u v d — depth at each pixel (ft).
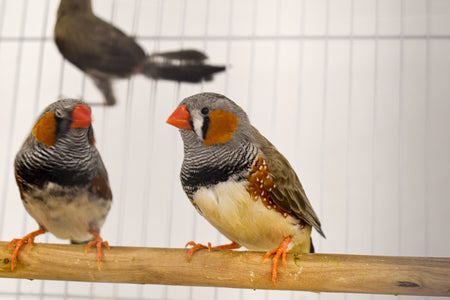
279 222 1.50
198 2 2.06
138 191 2.03
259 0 2.07
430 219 1.97
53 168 1.55
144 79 2.01
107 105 2.02
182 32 2.00
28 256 1.50
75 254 1.50
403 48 2.02
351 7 2.03
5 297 2.01
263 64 2.05
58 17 1.97
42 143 1.55
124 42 1.98
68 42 1.95
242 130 1.50
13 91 2.08
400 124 1.88
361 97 2.03
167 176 2.03
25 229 2.04
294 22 2.05
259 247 1.56
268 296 2.02
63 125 1.55
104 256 1.49
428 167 1.98
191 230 2.02
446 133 1.98
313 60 2.05
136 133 2.02
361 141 2.02
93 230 1.60
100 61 1.98
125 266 1.49
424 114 2.00
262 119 2.03
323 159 2.01
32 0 2.11
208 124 1.49
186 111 1.50
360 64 2.04
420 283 1.44
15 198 2.05
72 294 2.02
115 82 2.01
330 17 2.05
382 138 2.01
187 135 1.51
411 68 2.01
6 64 2.09
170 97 2.01
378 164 2.01
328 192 2.01
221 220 1.50
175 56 2.01
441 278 1.44
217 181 1.48
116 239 2.01
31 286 2.02
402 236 1.97
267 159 1.51
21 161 1.55
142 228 2.02
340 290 1.46
